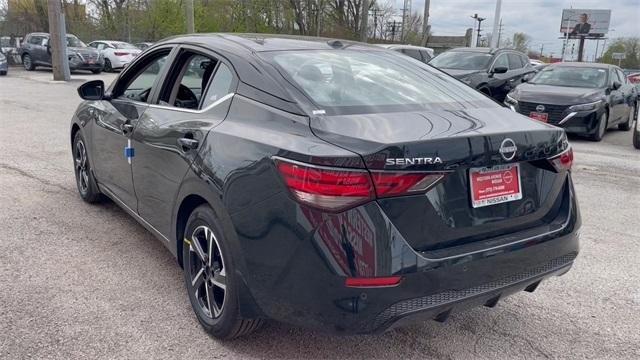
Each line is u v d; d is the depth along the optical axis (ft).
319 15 134.92
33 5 105.81
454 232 8.55
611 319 11.66
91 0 129.70
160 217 12.07
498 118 9.96
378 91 10.36
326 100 9.53
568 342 10.71
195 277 10.67
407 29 163.73
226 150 9.45
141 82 13.99
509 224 9.28
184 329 10.58
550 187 9.98
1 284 12.14
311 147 8.19
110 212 17.24
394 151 7.88
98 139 15.58
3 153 25.17
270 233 8.43
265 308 8.81
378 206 7.92
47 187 19.79
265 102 9.68
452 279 8.36
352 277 7.86
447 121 9.26
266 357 9.81
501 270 8.92
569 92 36.50
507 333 10.96
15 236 14.99
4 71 74.74
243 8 136.36
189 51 12.20
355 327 8.08
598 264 14.64
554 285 13.28
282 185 8.28
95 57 81.05
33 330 10.33
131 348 9.88
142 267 13.30
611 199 21.49
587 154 31.78
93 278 12.63
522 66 50.01
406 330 10.94
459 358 10.03
